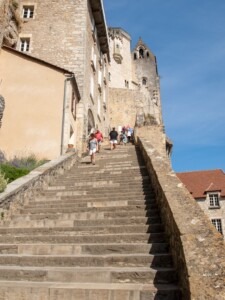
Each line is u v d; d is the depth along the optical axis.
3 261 5.39
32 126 15.52
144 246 5.36
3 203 7.39
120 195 8.52
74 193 9.25
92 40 24.39
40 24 21.84
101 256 5.13
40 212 7.87
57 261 5.23
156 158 9.55
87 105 20.91
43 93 16.20
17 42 21.06
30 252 5.73
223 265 3.36
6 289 4.38
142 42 57.34
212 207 29.77
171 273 4.45
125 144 20.55
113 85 45.94
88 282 4.60
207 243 3.80
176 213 4.75
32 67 16.67
